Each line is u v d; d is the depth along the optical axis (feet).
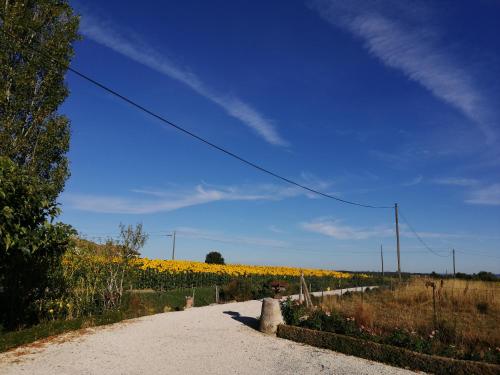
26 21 50.44
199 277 87.20
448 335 33.86
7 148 47.44
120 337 32.12
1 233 23.24
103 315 37.73
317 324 35.24
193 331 36.35
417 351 28.63
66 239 29.96
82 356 26.45
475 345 31.73
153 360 27.07
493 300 51.39
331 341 32.37
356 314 38.11
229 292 69.41
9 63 50.01
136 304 45.29
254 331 37.86
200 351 30.01
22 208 25.00
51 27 54.75
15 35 47.03
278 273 115.03
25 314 31.96
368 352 30.01
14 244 24.45
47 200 27.78
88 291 39.45
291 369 26.86
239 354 29.84
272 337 35.81
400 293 60.44
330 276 142.20
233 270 102.68
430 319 41.34
